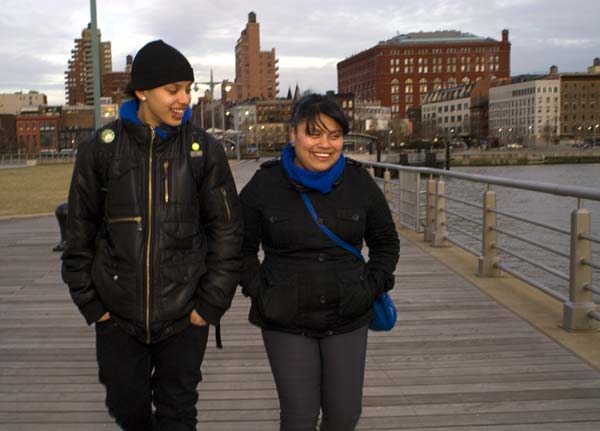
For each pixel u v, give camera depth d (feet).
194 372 8.89
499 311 19.25
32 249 32.65
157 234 8.32
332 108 8.43
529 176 289.12
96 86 56.59
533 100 534.78
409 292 21.91
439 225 31.07
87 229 8.58
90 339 17.08
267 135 498.28
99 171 8.45
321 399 9.01
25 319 19.19
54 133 612.29
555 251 18.34
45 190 82.84
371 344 16.35
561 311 18.98
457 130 616.80
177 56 8.36
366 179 9.12
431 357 15.28
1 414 12.30
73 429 11.66
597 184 247.70
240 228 8.79
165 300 8.32
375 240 9.30
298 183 8.72
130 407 8.91
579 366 14.46
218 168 8.72
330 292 8.52
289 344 8.68
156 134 8.43
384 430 11.53
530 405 12.46
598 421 11.75
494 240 23.75
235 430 11.59
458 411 12.25
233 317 19.27
